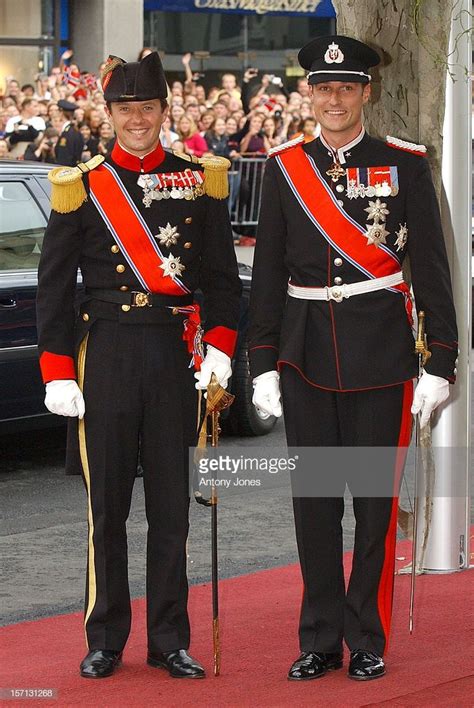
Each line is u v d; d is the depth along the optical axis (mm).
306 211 16750
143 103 16672
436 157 19344
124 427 16938
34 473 31453
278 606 20609
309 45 16688
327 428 16891
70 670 17516
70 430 17422
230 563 23562
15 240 29547
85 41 77875
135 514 27312
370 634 17141
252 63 84000
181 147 59688
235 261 17734
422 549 19109
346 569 22438
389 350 16656
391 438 16797
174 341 17016
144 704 16078
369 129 19250
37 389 29516
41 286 17031
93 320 16969
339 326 16625
